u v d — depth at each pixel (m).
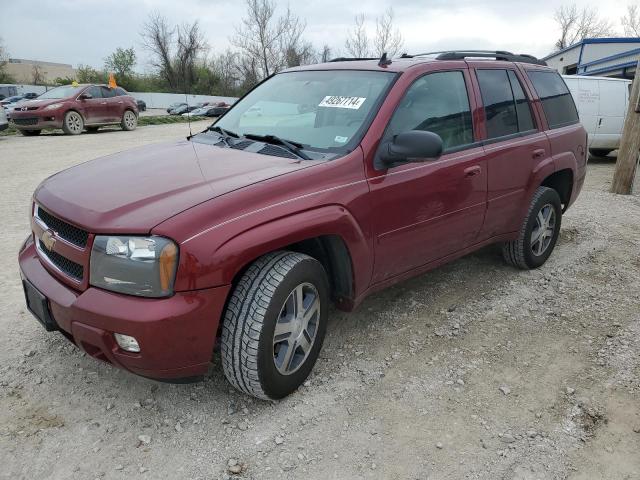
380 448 2.60
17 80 76.62
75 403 2.85
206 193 2.59
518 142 4.27
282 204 2.68
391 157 3.12
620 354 3.51
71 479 2.36
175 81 53.06
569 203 5.31
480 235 4.14
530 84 4.62
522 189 4.38
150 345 2.36
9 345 3.38
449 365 3.33
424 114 3.52
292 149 3.22
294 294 2.80
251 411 2.83
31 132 17.34
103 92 18.80
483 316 3.99
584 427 2.80
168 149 3.53
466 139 3.85
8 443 2.55
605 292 4.50
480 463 2.53
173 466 2.45
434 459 2.54
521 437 2.71
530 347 3.58
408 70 3.53
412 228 3.43
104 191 2.75
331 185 2.92
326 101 3.54
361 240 3.06
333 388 3.04
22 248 3.18
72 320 2.48
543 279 4.72
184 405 2.86
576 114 5.33
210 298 2.44
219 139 3.63
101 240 2.42
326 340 3.55
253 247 2.52
